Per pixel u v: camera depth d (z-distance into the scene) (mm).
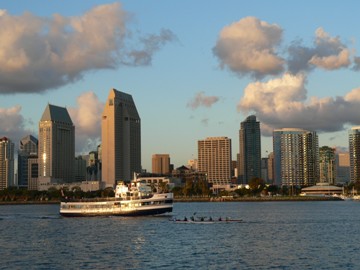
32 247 182125
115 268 137625
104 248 175250
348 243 184375
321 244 182500
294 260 148250
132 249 171875
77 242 192875
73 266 141500
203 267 137875
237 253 162125
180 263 143875
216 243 186000
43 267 140750
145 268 136875
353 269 133875
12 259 154875
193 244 183375
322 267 137000
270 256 155875
